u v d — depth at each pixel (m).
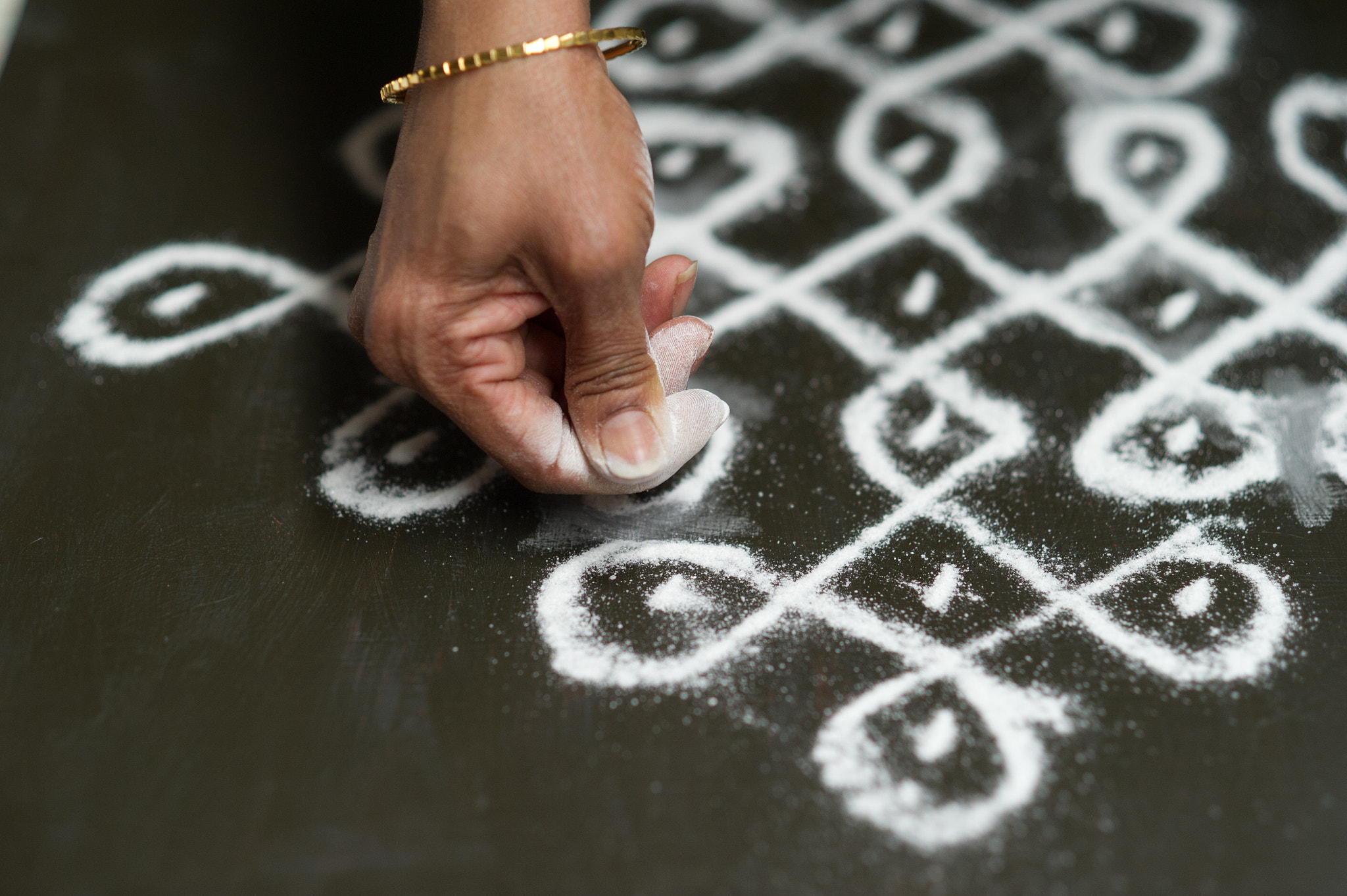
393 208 0.48
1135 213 0.60
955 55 0.66
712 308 0.59
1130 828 0.47
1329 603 0.50
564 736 0.48
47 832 0.47
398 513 0.53
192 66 0.67
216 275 0.60
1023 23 0.67
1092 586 0.51
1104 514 0.53
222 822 0.47
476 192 0.47
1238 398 0.55
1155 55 0.66
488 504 0.53
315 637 0.50
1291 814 0.47
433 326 0.48
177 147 0.64
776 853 0.47
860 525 0.53
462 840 0.47
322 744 0.48
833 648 0.50
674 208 0.62
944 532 0.52
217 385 0.56
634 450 0.49
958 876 0.46
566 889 0.46
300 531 0.53
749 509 0.53
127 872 0.46
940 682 0.49
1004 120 0.64
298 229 0.61
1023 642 0.50
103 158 0.64
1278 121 0.63
